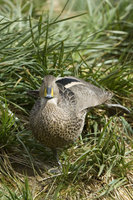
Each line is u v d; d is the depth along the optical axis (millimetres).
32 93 9602
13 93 9867
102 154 8781
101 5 15047
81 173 8820
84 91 9492
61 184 8188
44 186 8516
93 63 12031
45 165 9047
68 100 8930
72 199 8297
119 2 14477
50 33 12062
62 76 10188
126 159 9516
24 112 10109
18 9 14000
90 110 10367
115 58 13078
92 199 8375
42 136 8641
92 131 10211
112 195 8570
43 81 8570
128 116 10836
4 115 8844
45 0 15680
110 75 10648
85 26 13875
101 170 8570
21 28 11992
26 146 9234
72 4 14867
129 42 13086
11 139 9078
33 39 10117
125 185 8891
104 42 13219
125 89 10953
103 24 13852
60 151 9422
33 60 10234
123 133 10211
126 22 13758
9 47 10320
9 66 9898
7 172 8602
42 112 8484
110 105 10367
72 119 8672
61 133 8570
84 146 9648
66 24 13625
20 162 8969
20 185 8367
